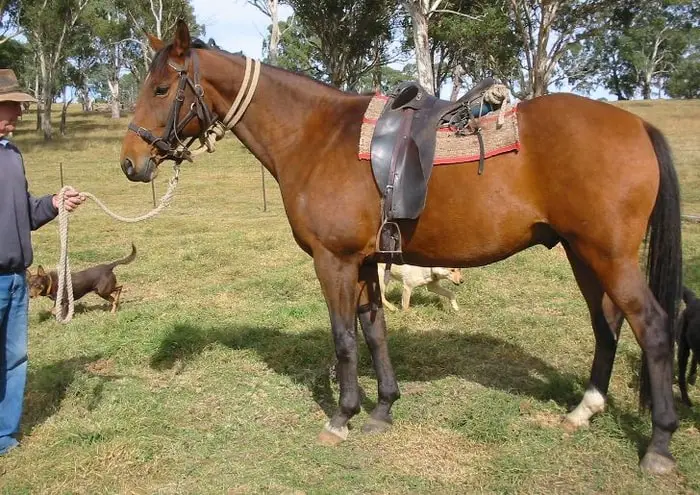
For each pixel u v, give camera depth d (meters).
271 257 8.68
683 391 3.69
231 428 3.60
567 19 15.36
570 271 7.29
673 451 3.13
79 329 5.59
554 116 2.93
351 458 3.25
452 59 22.73
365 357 4.73
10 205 3.19
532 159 2.94
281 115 3.43
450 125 3.11
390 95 3.32
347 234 3.19
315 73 29.39
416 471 3.11
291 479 3.06
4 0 31.16
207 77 3.44
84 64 48.09
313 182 3.27
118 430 3.54
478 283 6.85
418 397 3.95
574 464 3.12
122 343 5.00
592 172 2.82
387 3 24.78
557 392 3.93
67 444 3.40
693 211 11.22
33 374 4.45
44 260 8.77
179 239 10.12
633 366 4.31
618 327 3.42
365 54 27.17
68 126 43.94
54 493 2.98
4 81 3.10
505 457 3.18
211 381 4.30
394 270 6.09
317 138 3.35
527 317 5.57
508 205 2.99
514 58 16.91
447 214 3.06
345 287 3.29
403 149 3.08
